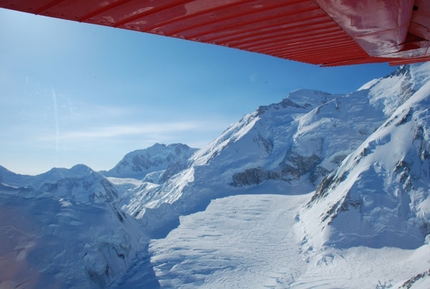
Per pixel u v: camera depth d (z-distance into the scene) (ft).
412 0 8.96
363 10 9.04
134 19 9.66
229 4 9.25
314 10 10.12
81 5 7.79
